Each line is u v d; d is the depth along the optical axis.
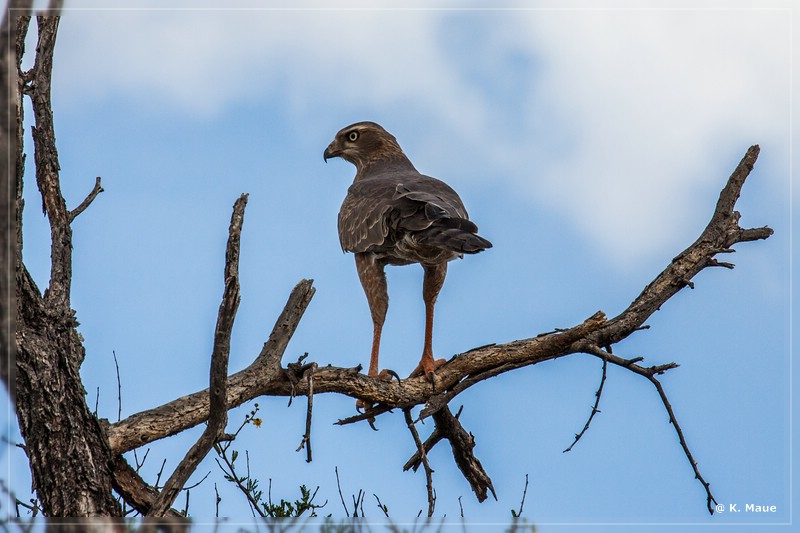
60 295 10.13
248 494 10.65
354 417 11.88
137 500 10.14
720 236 12.94
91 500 9.53
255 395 10.77
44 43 10.83
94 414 9.87
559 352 12.30
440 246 12.46
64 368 9.75
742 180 13.25
